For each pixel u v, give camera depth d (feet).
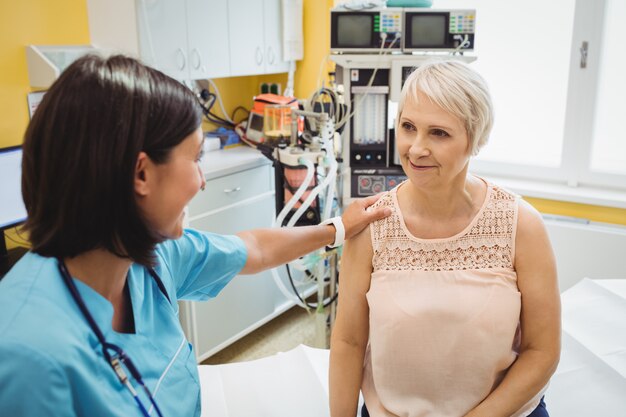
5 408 2.05
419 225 3.72
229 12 9.21
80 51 8.07
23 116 7.80
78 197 2.24
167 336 2.99
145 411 2.53
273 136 8.71
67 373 2.18
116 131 2.21
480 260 3.61
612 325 5.70
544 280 3.55
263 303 9.70
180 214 2.59
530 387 3.53
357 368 3.97
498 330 3.47
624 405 4.62
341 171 8.00
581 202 8.75
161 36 8.20
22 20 7.63
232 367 5.24
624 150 8.87
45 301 2.25
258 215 9.30
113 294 2.69
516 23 9.14
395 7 7.72
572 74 8.80
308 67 10.94
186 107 2.45
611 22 8.44
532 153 9.68
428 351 3.55
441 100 3.27
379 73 7.63
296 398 4.79
